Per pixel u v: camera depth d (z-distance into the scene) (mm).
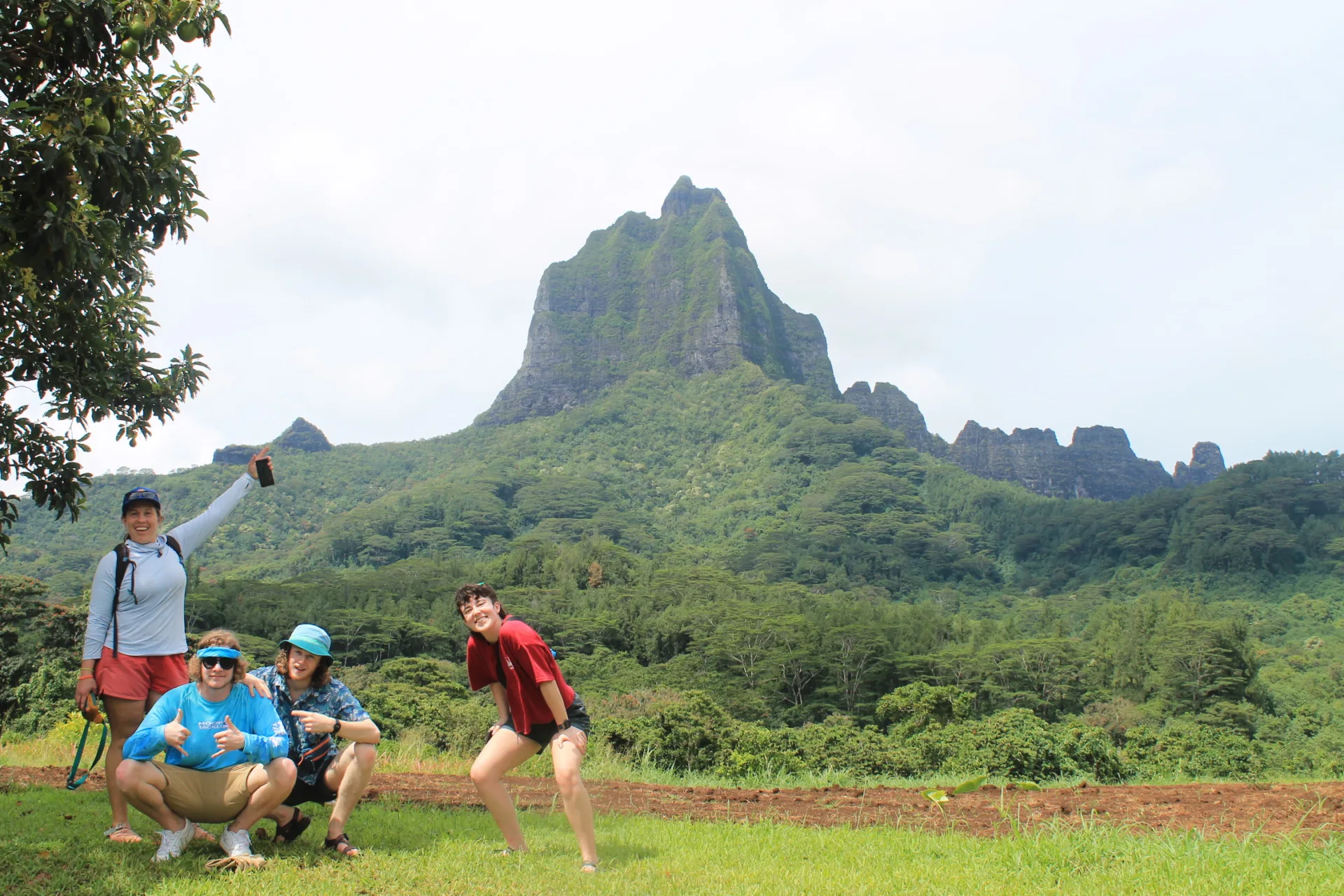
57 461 9484
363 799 9375
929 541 169375
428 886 5586
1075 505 183625
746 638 75562
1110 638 86125
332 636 82750
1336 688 74812
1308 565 140125
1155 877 5805
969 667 72750
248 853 5977
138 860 5887
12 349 8852
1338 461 169375
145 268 9883
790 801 10562
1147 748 25094
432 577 115438
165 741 5934
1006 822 8672
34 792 8523
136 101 8070
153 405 9812
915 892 5684
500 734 6617
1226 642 66062
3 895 5094
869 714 69562
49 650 29531
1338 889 5457
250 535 197875
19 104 6684
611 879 5934
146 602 6785
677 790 11555
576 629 88312
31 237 6898
